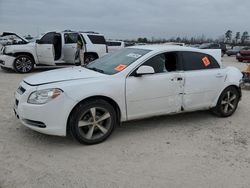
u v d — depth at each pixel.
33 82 4.74
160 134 5.38
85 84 4.69
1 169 3.92
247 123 6.22
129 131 5.48
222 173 4.03
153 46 5.91
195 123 6.08
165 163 4.26
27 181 3.66
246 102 8.18
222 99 6.36
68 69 5.62
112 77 4.96
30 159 4.24
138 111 5.24
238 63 26.89
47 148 4.62
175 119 6.28
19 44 13.47
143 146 4.83
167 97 5.49
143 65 5.26
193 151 4.70
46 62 13.81
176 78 5.54
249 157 4.55
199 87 5.88
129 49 5.95
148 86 5.22
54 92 4.47
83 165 4.12
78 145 4.78
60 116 4.52
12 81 10.70
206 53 6.19
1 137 4.97
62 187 3.56
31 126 4.60
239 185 3.75
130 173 3.95
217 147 4.89
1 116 6.07
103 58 6.04
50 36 14.08
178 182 3.76
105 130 4.93
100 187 3.59
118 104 4.98
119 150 4.65
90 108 4.72
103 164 4.17
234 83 6.45
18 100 4.75
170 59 5.63
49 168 4.00
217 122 6.20
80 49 14.41
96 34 15.51
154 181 3.77
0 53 14.70
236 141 5.18
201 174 3.98
